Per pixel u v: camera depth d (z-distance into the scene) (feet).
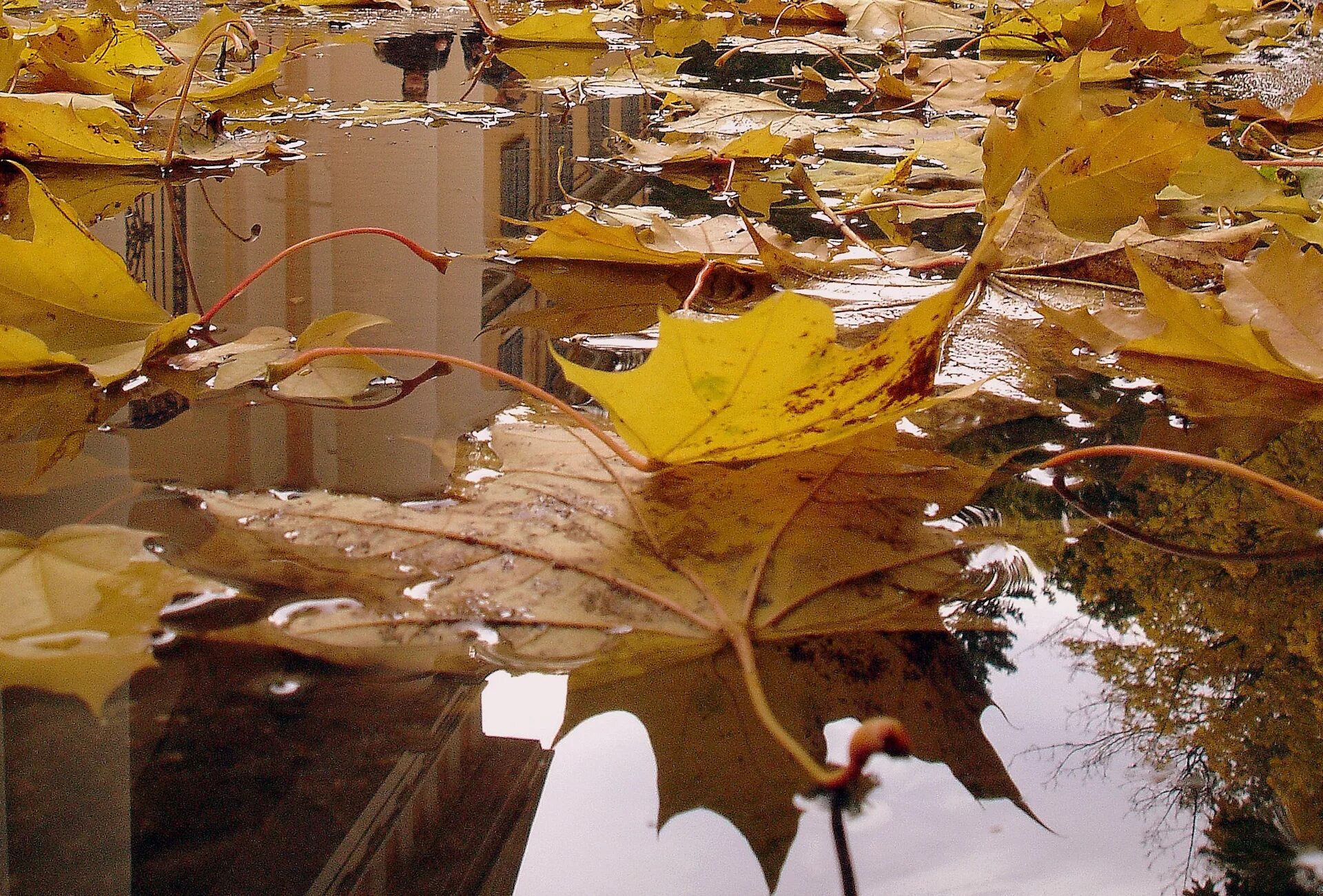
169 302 3.10
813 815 1.17
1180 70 8.53
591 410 2.30
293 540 1.70
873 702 1.36
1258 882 1.07
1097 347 2.85
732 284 3.50
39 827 1.10
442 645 1.45
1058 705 1.36
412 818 1.13
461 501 1.84
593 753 1.26
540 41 9.94
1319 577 1.70
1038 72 7.25
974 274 1.70
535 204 4.52
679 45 10.22
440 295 3.26
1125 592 1.63
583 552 1.69
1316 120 6.28
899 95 7.49
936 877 1.08
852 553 1.72
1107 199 3.83
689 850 1.12
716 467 2.02
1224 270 2.76
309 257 3.66
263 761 1.22
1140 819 1.16
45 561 1.60
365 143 5.65
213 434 2.15
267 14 11.24
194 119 6.09
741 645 1.41
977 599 1.61
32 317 2.59
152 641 1.43
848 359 1.67
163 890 1.04
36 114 4.80
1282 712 1.34
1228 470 1.97
